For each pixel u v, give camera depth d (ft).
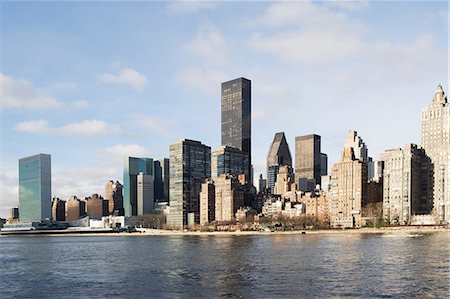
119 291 333.42
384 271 399.24
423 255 536.42
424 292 304.50
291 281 355.36
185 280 374.84
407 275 373.40
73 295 325.21
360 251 614.34
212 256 591.37
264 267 447.42
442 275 371.56
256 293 312.50
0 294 337.11
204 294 314.76
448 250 607.78
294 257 546.67
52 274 441.27
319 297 295.69
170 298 305.32
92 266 503.61
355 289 317.42
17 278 417.69
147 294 319.68
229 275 396.57
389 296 294.25
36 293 336.90
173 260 548.31
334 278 364.99
